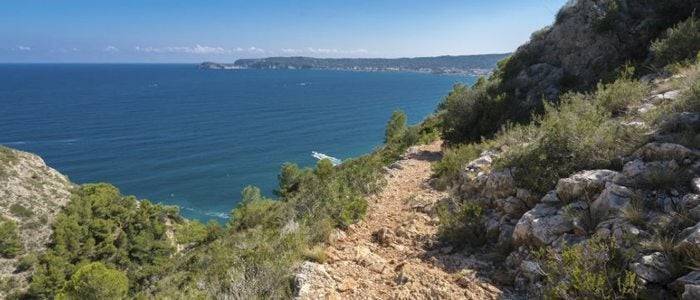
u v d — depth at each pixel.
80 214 67.06
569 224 6.63
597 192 6.98
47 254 57.78
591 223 6.36
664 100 9.67
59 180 78.06
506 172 9.77
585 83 22.97
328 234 9.49
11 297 51.62
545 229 6.79
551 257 5.89
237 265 7.79
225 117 167.12
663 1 22.67
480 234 8.56
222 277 7.78
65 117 167.00
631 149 7.70
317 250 8.10
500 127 22.34
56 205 70.00
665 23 22.08
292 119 161.25
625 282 4.72
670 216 5.58
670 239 5.18
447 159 15.89
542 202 7.76
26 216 64.62
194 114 175.25
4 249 57.97
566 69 25.31
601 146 8.24
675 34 16.81
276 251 8.46
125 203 72.81
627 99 10.74
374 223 11.00
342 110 182.25
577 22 26.62
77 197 72.38
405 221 10.62
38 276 53.72
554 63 26.52
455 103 26.19
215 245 22.95
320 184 18.61
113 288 26.88
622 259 5.27
